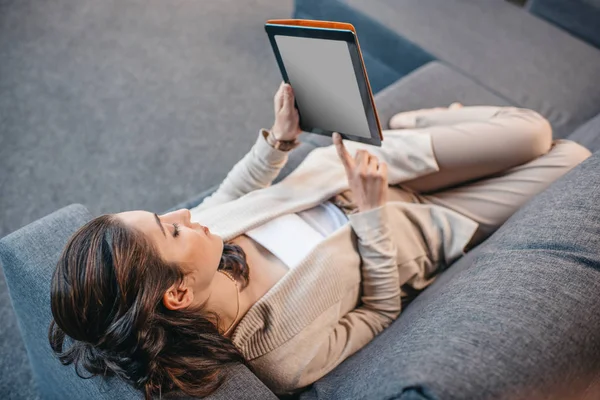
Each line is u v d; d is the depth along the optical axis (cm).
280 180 131
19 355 144
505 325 67
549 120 158
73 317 74
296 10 204
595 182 89
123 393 80
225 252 98
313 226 112
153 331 78
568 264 77
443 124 133
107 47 228
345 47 89
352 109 99
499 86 166
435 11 190
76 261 75
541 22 194
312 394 88
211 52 230
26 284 92
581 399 69
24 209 174
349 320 102
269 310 94
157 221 81
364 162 105
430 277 120
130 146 195
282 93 108
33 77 214
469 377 61
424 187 126
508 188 119
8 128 196
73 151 191
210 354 83
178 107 209
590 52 183
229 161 194
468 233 115
